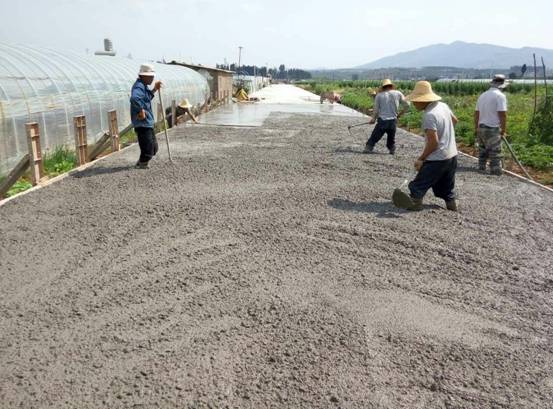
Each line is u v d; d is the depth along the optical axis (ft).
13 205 24.66
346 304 15.46
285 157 39.83
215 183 30.22
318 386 11.48
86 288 15.89
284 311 14.84
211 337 13.30
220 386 11.33
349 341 13.39
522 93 152.15
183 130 57.47
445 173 25.05
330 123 68.80
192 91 94.53
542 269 18.71
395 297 16.07
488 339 13.84
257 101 128.57
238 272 17.46
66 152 39.93
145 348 12.68
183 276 17.01
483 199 28.30
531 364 12.75
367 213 24.82
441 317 14.93
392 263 18.79
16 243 19.56
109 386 11.17
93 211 23.89
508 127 56.49
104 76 53.83
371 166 37.04
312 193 28.40
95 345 12.73
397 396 11.27
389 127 41.73
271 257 18.90
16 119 35.45
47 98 40.01
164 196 26.86
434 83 221.05
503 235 22.29
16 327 13.44
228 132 56.13
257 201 26.40
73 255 18.52
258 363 12.24
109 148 44.24
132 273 17.12
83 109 46.44
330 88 218.38
